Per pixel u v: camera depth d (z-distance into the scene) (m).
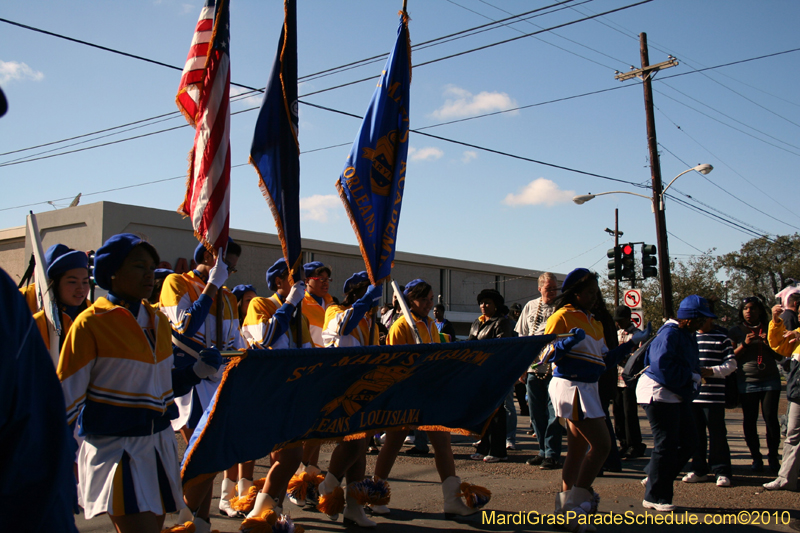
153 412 2.95
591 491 4.95
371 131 5.22
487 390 4.88
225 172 4.52
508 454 8.36
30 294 3.83
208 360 3.05
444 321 10.06
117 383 2.88
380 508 5.23
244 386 3.31
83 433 2.88
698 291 39.91
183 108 4.76
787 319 7.34
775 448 7.17
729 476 6.48
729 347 6.59
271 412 3.61
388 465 5.07
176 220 20.03
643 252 19.39
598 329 4.99
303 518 5.10
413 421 4.60
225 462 3.40
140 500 2.86
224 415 3.27
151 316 3.10
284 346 5.01
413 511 5.36
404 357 4.08
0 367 1.60
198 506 3.67
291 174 4.62
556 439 7.26
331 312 5.22
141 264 3.03
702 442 6.62
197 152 4.55
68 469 1.82
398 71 5.40
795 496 5.99
